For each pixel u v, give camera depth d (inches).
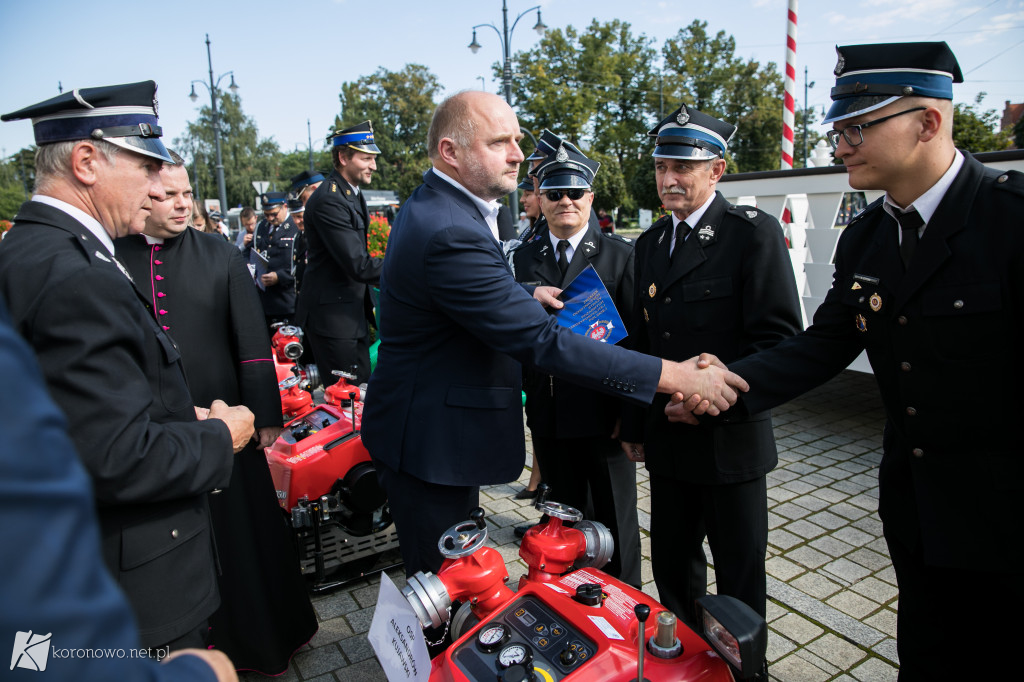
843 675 99.7
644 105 1598.2
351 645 111.6
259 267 284.2
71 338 56.6
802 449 192.7
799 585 123.8
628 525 118.8
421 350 85.0
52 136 64.6
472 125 81.2
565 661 60.2
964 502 65.3
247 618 100.3
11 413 22.2
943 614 72.1
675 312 99.9
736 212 96.3
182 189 92.7
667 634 60.9
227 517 99.0
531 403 124.3
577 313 97.2
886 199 72.1
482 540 70.9
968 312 63.2
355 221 174.6
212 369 98.3
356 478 121.2
